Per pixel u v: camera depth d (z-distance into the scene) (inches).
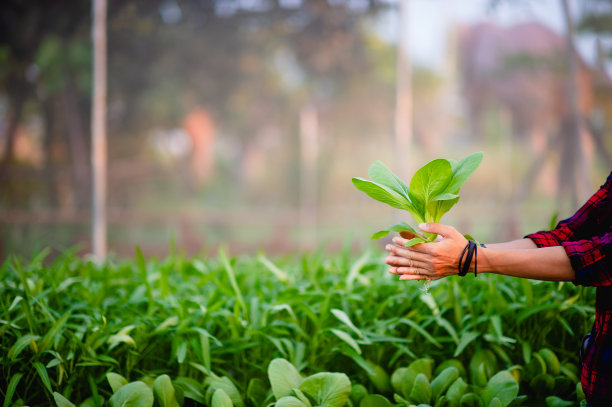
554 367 60.6
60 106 635.5
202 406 59.2
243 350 60.5
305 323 64.2
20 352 54.8
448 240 46.4
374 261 91.0
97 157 252.7
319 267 83.6
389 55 731.4
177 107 673.0
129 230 546.9
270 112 754.8
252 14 665.0
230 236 583.2
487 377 60.2
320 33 681.6
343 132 784.9
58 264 88.1
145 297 70.9
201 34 660.1
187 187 761.6
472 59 741.9
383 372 60.7
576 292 66.4
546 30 668.7
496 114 793.6
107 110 657.6
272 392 55.3
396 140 370.9
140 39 635.5
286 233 490.3
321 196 808.3
